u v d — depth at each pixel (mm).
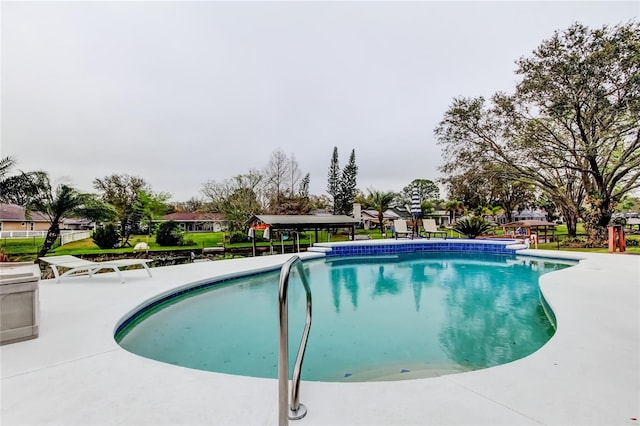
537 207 34125
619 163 13875
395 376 2926
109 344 2746
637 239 15477
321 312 4953
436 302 5500
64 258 5770
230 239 19734
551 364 2260
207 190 25406
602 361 2301
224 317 4672
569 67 13227
